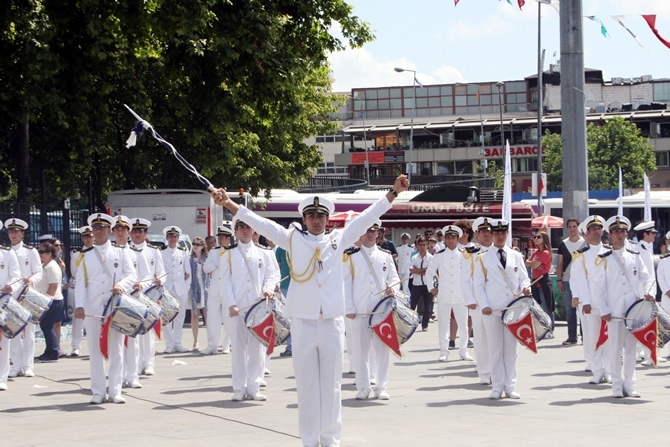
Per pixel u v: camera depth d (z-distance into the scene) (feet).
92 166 106.32
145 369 50.49
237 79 88.07
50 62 79.87
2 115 86.74
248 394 40.75
